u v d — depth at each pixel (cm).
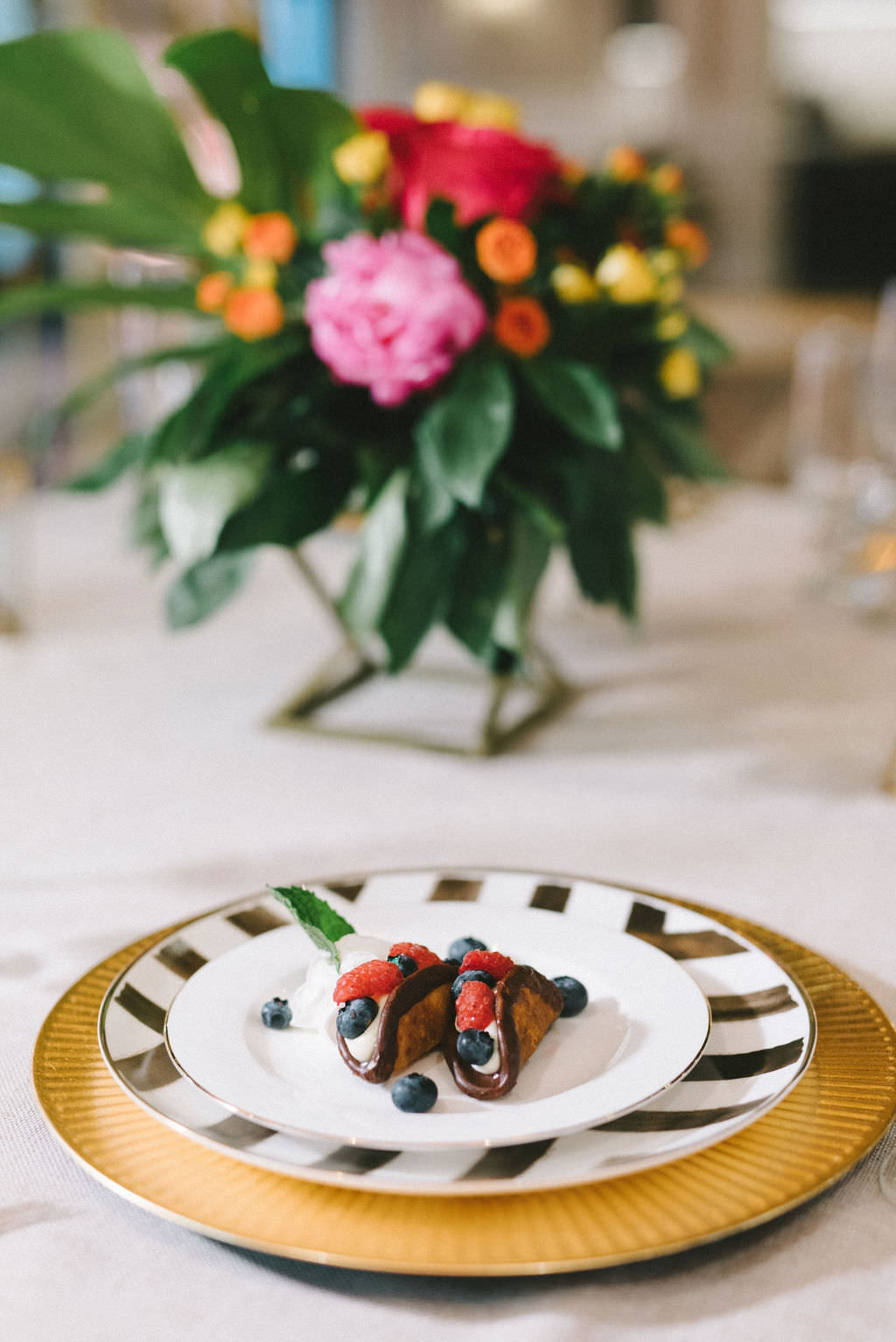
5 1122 78
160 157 124
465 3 680
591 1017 79
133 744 130
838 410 205
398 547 118
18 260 333
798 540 220
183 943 86
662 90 702
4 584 194
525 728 133
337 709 141
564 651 164
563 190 130
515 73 698
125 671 156
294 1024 79
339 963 78
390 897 91
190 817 114
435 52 688
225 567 127
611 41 693
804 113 695
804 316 689
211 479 119
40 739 131
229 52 116
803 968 85
